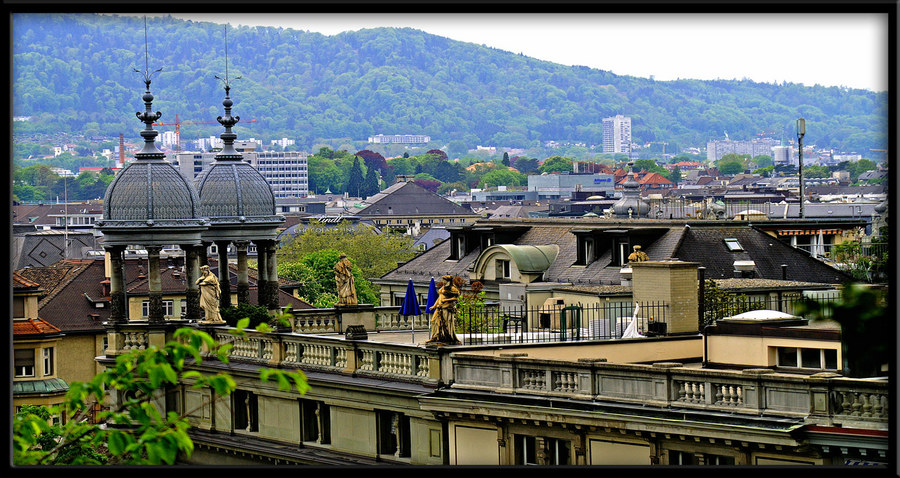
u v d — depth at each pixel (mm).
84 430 36406
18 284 112938
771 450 46938
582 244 107375
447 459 60250
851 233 121562
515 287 101312
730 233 103250
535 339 66000
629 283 89438
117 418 34875
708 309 76000
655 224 104500
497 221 125500
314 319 82688
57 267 152375
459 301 92500
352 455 67188
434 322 62625
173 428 34969
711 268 99438
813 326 55500
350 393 66688
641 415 50812
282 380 34312
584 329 73938
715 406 48875
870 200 170125
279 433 72312
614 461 52438
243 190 92812
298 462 69750
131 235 83500
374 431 65750
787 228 120188
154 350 35000
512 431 56781
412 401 62375
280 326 74750
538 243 114438
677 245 100500
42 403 111000
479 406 57438
